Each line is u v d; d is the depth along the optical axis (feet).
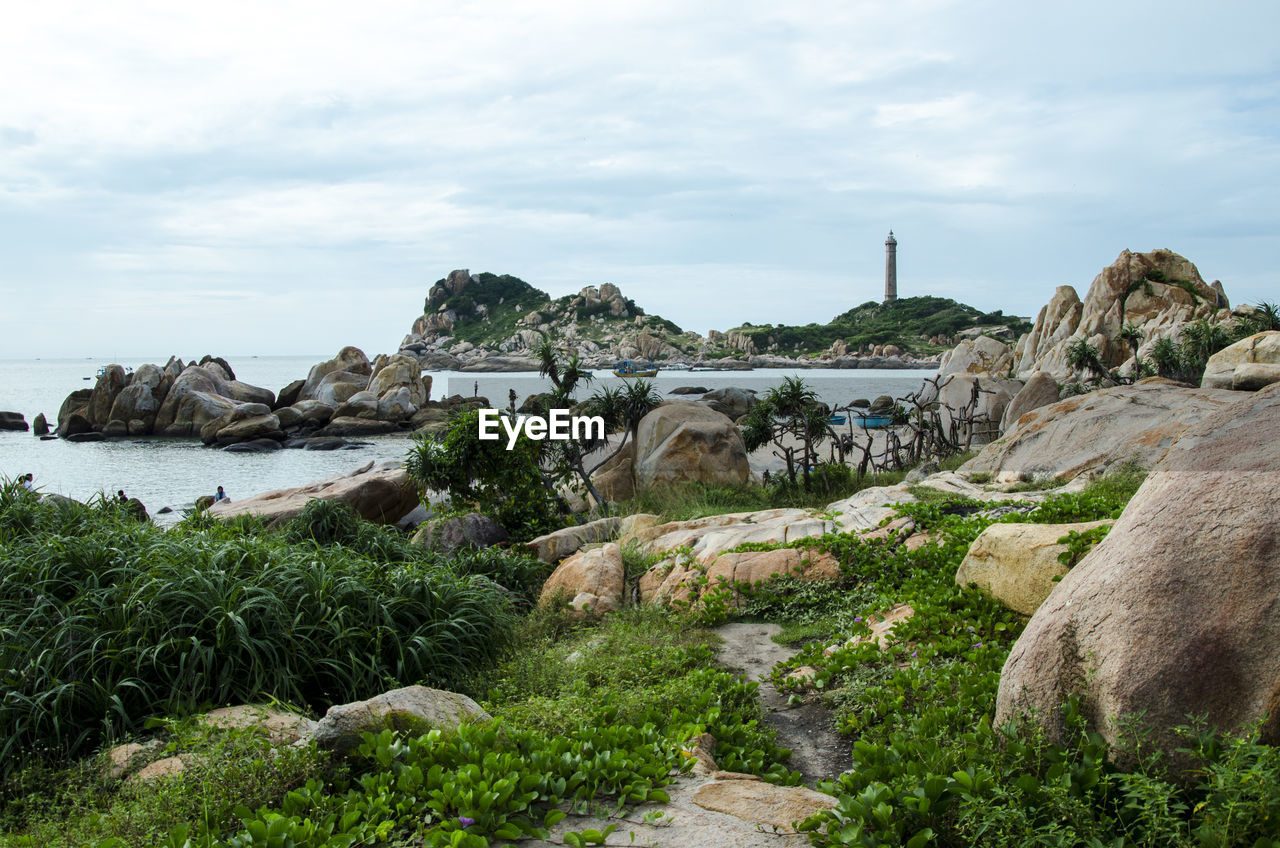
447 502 61.77
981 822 12.15
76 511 31.81
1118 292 249.55
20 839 13.96
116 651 20.51
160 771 16.28
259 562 25.76
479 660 25.79
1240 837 10.64
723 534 40.57
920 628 24.04
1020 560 23.45
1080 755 13.25
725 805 13.93
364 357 258.16
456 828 12.69
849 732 19.63
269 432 192.54
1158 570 13.37
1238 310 164.45
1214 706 12.15
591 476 81.41
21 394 372.17
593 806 13.99
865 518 39.06
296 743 16.66
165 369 225.56
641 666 24.94
